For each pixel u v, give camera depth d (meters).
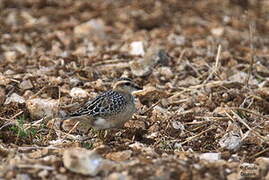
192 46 21.67
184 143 13.59
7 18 25.06
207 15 26.64
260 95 16.47
